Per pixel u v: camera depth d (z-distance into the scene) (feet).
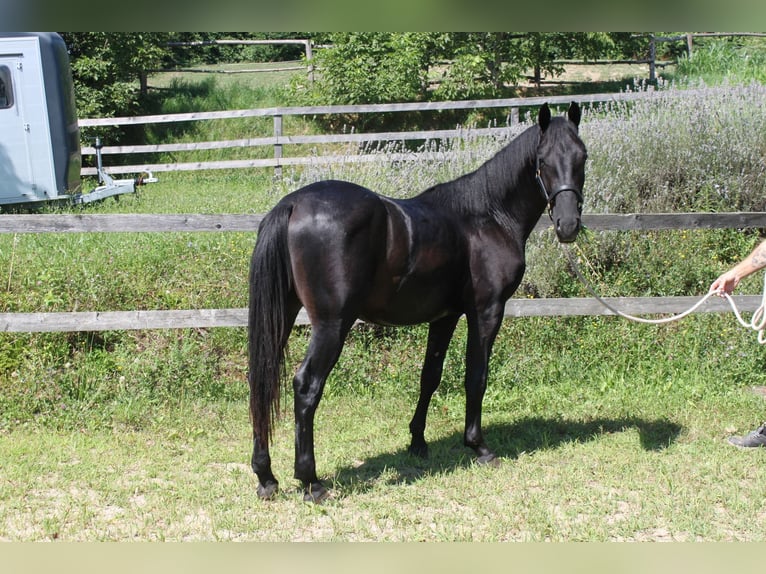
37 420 17.95
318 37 60.13
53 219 19.12
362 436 17.44
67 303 21.75
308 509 13.38
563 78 62.75
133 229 19.63
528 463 15.84
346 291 12.86
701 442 17.10
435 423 18.48
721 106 32.48
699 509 13.66
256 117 54.95
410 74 51.85
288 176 38.75
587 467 15.65
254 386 12.80
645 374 21.61
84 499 13.80
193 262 24.64
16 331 18.34
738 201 28.94
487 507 13.73
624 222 21.31
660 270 25.35
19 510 13.25
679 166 29.55
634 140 30.27
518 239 15.35
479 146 30.27
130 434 17.40
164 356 20.10
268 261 12.79
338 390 20.15
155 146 44.32
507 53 54.44
